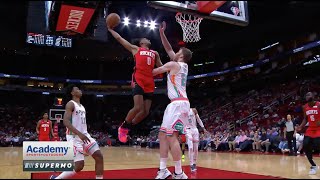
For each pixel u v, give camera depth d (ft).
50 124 30.50
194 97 98.27
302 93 61.41
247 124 59.21
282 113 57.31
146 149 61.62
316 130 20.06
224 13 17.93
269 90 76.02
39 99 101.14
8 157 35.22
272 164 25.84
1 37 72.38
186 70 16.06
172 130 15.12
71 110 15.53
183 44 61.41
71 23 23.30
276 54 74.43
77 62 98.27
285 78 79.20
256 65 79.77
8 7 54.54
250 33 67.51
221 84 93.86
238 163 27.02
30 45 77.00
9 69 92.48
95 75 102.06
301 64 70.03
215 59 88.53
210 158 33.65
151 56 15.26
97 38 73.56
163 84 101.50
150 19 62.69
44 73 96.89
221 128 63.52
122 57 91.66
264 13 55.52
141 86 14.66
